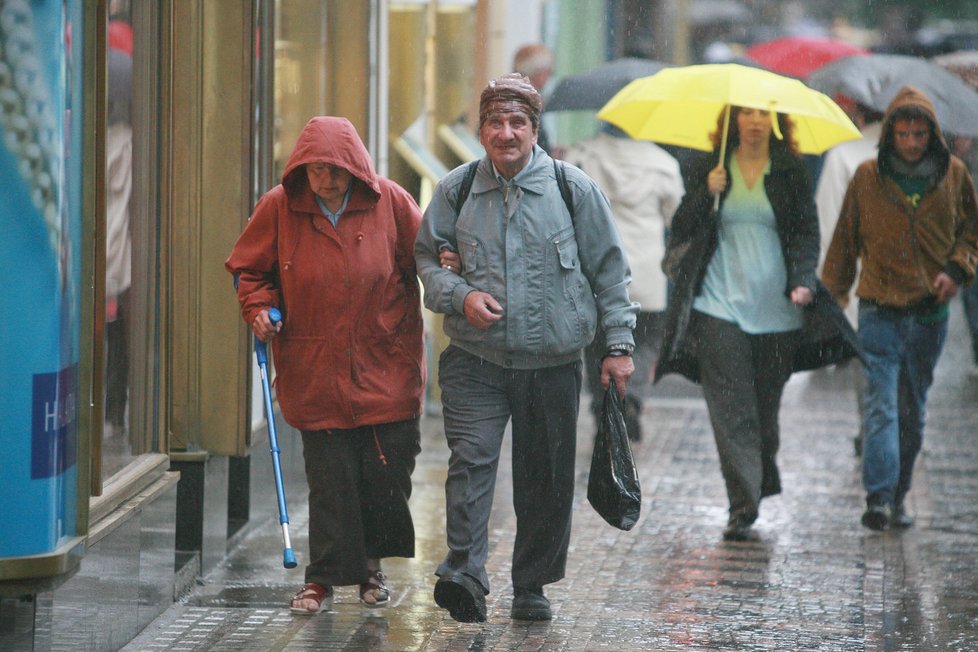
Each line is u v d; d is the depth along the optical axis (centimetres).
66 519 1700
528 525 2091
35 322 1623
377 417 2077
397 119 4212
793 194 2645
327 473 2083
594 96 3922
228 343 2308
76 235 1700
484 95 2011
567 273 2020
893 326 2727
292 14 2891
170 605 2138
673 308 2661
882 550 2573
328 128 2033
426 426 3744
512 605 2133
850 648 2006
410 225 2105
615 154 3519
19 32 1589
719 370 2645
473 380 2041
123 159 2017
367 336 2072
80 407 1717
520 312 2003
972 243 2750
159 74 2153
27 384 1622
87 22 1708
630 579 2355
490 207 2016
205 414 2306
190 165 2322
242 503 2589
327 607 2128
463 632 2038
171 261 2255
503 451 3531
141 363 2106
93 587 1814
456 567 2002
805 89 2719
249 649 1941
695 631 2070
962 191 2739
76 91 1692
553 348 2016
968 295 4625
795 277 2641
